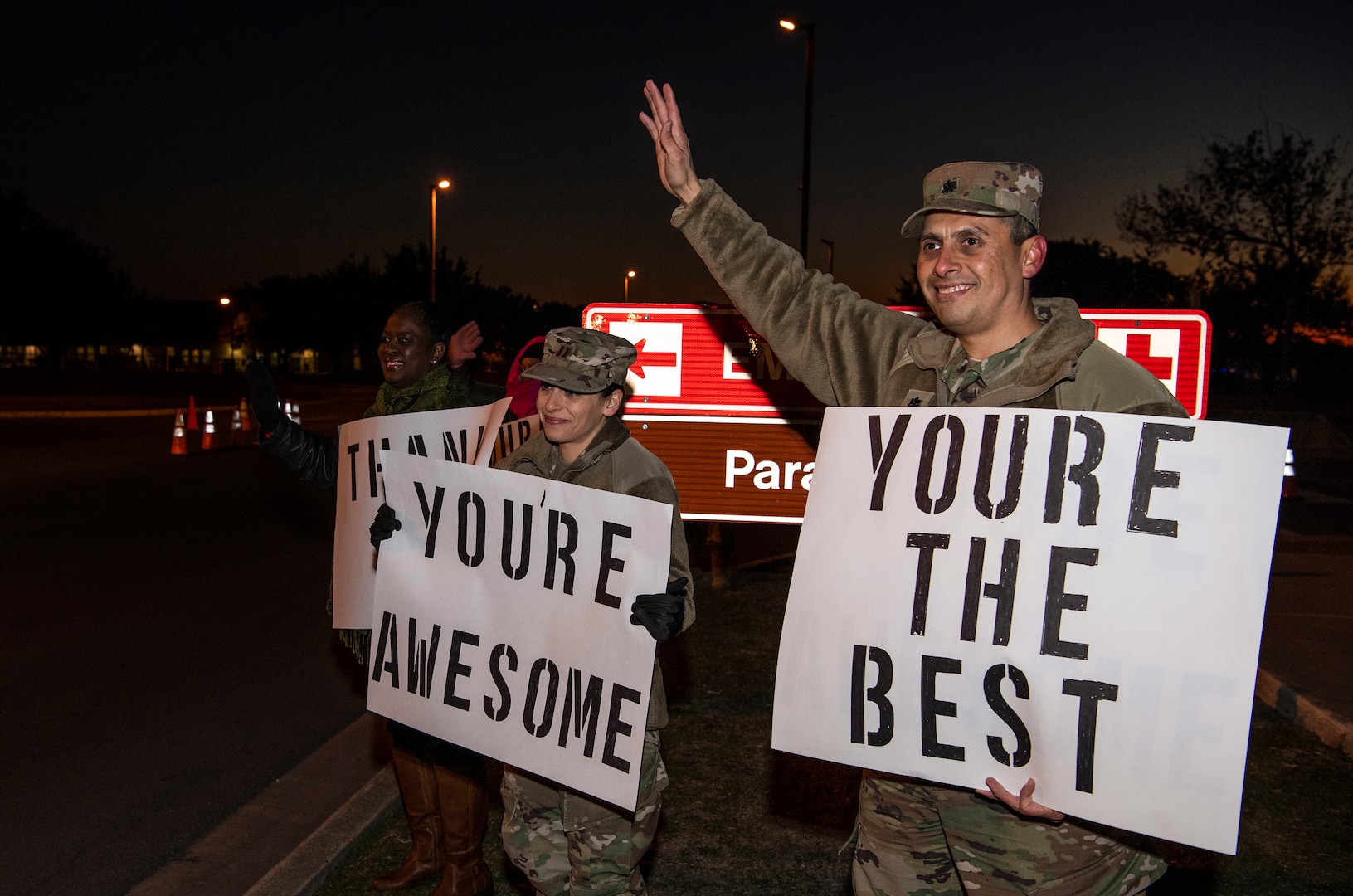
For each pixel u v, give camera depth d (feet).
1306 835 11.69
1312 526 37.01
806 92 51.03
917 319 7.98
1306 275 106.42
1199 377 15.42
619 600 7.33
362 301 219.20
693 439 17.71
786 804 12.39
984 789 6.24
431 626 8.33
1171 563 5.88
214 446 57.21
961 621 6.30
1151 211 109.40
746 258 8.37
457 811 9.85
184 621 21.33
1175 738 5.78
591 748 7.42
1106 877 6.54
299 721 15.65
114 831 11.96
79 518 33.47
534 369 8.11
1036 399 6.57
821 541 6.84
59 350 187.01
